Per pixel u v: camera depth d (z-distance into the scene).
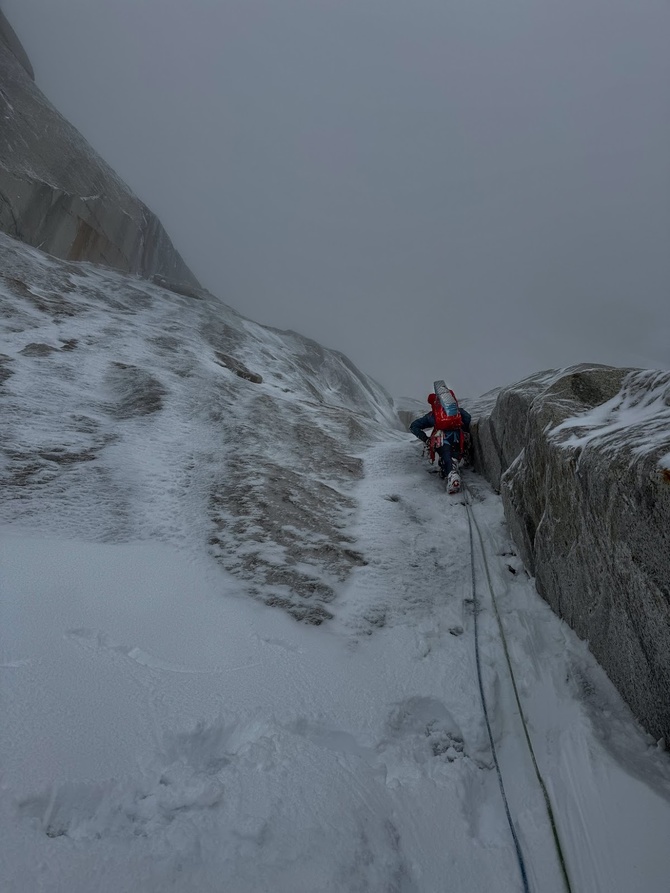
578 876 2.03
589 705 2.85
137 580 3.55
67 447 5.40
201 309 16.91
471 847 2.18
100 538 4.11
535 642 3.47
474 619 3.74
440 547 4.74
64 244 17.58
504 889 2.02
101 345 9.09
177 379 8.24
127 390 7.35
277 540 4.51
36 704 2.23
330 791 2.18
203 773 2.16
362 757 2.55
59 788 1.86
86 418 6.23
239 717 2.52
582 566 3.26
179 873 1.70
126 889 1.60
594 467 2.90
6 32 23.58
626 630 2.77
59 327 9.51
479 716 2.94
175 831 1.84
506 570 4.36
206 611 3.42
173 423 6.66
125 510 4.59
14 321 9.02
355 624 3.66
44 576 3.27
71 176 18.53
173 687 2.61
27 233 16.12
